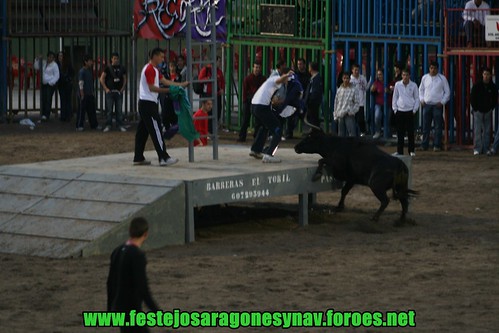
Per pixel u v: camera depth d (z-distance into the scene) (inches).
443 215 758.5
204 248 633.6
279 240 664.4
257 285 536.1
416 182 900.0
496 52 1060.5
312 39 1165.1
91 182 662.5
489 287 536.7
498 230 701.9
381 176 705.6
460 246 644.7
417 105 1031.0
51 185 669.9
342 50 1224.2
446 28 1083.3
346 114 1056.2
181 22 1266.0
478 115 1051.9
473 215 759.7
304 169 714.2
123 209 625.3
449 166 984.9
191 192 645.9
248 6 1221.7
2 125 1306.6
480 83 1048.8
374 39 1133.1
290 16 1176.8
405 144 1133.7
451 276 561.6
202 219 732.0
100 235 605.0
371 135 1155.3
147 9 1291.8
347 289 529.3
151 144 1110.4
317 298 510.3
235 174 672.4
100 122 1342.3
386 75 1128.2
